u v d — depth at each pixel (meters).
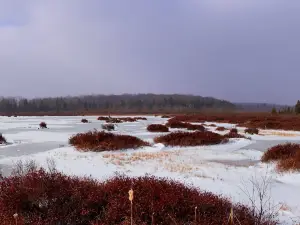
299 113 67.50
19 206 4.48
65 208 4.50
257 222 4.29
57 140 17.55
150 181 5.27
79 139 15.17
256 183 7.66
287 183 7.92
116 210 4.29
